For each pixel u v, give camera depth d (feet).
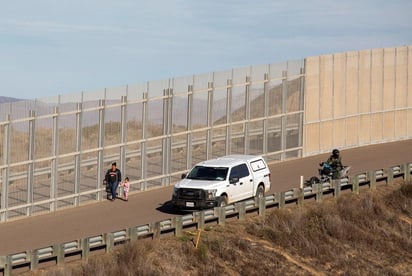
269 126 251.19
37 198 193.67
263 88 248.11
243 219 181.27
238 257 166.20
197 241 164.14
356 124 284.41
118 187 210.79
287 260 171.42
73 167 201.26
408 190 213.87
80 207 200.13
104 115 206.28
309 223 187.42
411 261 185.88
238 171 191.83
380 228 196.13
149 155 218.79
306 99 263.08
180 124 224.94
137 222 181.98
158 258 156.25
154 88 217.36
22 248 161.27
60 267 145.59
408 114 305.94
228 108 237.25
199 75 228.02
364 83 285.23
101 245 155.43
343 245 185.47
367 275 174.60
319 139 270.05
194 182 187.42
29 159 190.70
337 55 272.92
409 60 303.68
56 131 196.03
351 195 208.03
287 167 248.11
